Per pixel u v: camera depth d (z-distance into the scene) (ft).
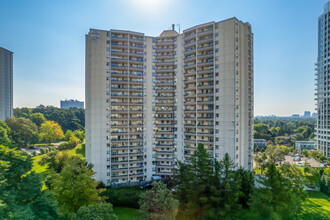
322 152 370.94
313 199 175.42
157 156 226.38
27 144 384.27
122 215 131.03
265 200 112.47
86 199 110.32
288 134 604.90
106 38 202.08
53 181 110.32
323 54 379.76
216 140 188.65
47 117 514.27
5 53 455.22
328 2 373.61
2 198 60.70
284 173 164.55
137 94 219.61
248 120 194.08
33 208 71.26
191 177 125.59
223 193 120.78
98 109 198.49
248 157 198.80
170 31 239.71
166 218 92.38
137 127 216.74
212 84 197.47
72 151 339.98
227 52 182.50
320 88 384.47
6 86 457.27
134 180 212.23
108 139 202.08
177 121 222.07
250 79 202.59
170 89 226.17
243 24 192.13
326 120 364.58
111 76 205.05
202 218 118.73
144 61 220.84
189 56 215.92
